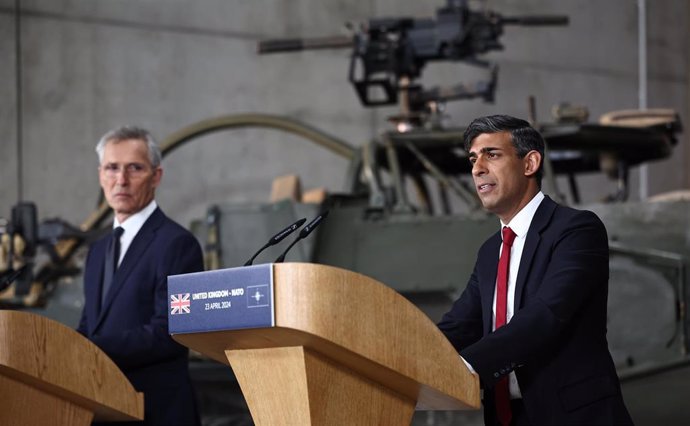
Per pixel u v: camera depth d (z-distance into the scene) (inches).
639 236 463.2
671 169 1138.0
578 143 547.8
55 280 593.0
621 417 209.8
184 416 310.5
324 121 1018.1
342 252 502.6
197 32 990.4
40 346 249.4
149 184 329.1
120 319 314.5
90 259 331.3
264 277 178.2
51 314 556.1
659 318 448.1
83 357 257.4
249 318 179.6
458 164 613.9
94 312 321.4
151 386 307.6
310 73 1021.2
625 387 444.8
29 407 255.9
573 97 1104.8
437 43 581.9
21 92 920.9
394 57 584.1
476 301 238.7
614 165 578.6
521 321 204.7
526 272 218.7
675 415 440.1
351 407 191.2
